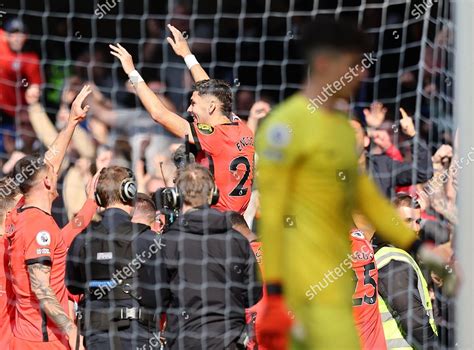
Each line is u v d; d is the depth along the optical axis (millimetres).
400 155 24000
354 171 13883
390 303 18062
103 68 28875
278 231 13156
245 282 17203
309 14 27094
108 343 17906
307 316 13766
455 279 14500
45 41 28859
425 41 24672
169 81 28922
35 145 27469
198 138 19297
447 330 19453
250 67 28734
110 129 26688
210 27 28969
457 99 14672
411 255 18422
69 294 19016
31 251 18234
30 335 18625
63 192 25016
